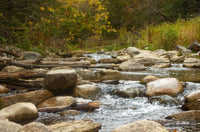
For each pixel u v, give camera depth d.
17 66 6.59
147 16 15.73
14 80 4.98
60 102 4.00
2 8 11.04
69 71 4.62
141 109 3.89
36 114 3.57
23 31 10.84
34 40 10.23
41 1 11.10
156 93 4.43
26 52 9.02
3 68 6.43
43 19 10.67
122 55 10.35
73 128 2.86
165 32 10.83
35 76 5.48
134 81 5.48
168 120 3.25
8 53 8.02
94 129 2.94
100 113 3.73
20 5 11.30
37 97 4.22
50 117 3.58
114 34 15.16
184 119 3.20
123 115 3.62
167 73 6.55
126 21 15.20
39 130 2.21
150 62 8.22
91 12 11.75
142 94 4.56
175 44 10.70
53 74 4.43
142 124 2.58
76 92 4.55
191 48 9.75
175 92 4.41
